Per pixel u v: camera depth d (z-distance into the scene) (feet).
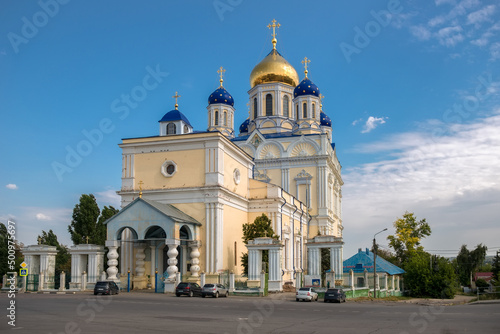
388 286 210.38
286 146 252.21
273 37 278.26
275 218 189.57
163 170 168.35
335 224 277.23
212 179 162.61
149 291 147.33
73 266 157.17
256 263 151.74
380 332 63.21
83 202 223.10
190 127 190.90
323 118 303.68
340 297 127.44
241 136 279.90
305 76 268.21
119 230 146.82
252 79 271.49
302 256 224.94
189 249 161.58
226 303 108.68
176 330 61.82
